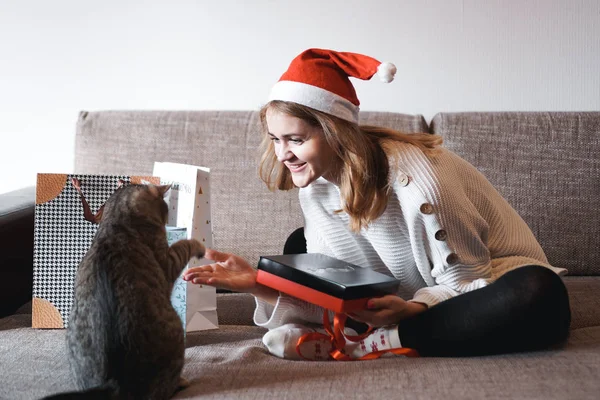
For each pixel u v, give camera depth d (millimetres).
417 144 1502
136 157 2045
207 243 1584
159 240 1307
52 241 1573
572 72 2176
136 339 1104
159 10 2273
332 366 1262
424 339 1295
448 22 2191
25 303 1797
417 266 1479
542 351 1271
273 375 1214
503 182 1953
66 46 2316
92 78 2324
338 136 1390
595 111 2059
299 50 2248
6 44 2328
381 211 1443
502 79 2199
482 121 1998
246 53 2266
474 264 1410
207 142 2033
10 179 2381
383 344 1369
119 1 2283
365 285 1301
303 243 1785
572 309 1606
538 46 2174
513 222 1613
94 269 1182
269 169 1681
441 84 2217
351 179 1409
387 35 2211
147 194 1369
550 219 1940
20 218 1710
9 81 2344
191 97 2305
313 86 1383
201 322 1589
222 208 2000
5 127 2361
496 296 1227
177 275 1338
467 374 1155
